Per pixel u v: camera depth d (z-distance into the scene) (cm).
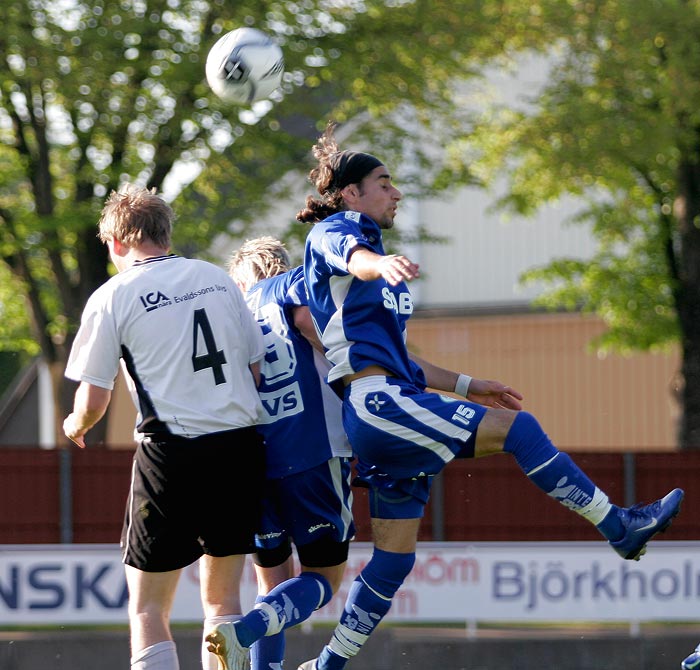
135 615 1526
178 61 5197
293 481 1642
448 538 4081
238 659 1479
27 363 10306
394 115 6097
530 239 9431
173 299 1512
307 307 1639
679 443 6225
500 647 3566
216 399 1509
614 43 5578
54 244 5506
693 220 6056
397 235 6025
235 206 5747
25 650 3438
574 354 9100
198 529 1523
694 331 6169
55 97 5453
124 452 4075
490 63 6138
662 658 3609
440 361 9600
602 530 1480
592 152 5566
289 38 5447
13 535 4025
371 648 3547
